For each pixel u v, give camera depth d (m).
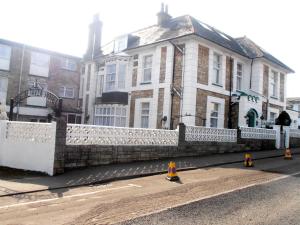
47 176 10.12
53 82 28.45
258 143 18.94
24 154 11.43
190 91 18.33
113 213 6.17
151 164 12.36
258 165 12.92
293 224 5.58
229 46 21.12
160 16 23.50
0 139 12.38
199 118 18.81
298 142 22.91
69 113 27.53
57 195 7.84
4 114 13.79
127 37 23.09
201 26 21.20
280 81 26.61
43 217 5.96
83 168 11.23
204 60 19.42
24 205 6.87
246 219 5.84
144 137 13.34
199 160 13.74
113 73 23.20
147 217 5.91
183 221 5.70
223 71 20.97
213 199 7.24
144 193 7.95
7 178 9.84
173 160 13.56
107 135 12.14
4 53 26.19
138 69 21.86
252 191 8.05
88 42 28.80
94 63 26.11
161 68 20.19
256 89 23.08
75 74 29.84
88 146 11.52
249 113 21.58
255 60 23.33
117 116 22.55
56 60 28.81
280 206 6.71
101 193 8.06
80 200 7.30
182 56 19.08
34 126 11.19
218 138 16.50
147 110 21.05
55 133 10.42
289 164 13.19
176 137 14.60
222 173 10.93
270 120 24.70
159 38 20.48
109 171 10.80
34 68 27.58
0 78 25.95
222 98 20.75
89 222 5.62
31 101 26.94
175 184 9.12
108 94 23.03
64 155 10.72
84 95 27.48
